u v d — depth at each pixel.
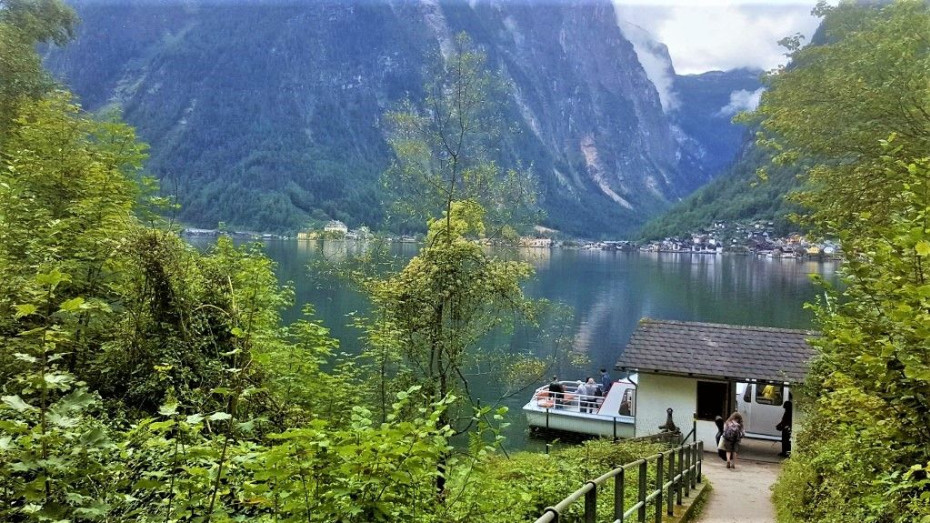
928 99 11.41
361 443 3.96
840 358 5.24
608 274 104.81
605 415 24.84
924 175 4.74
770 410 22.34
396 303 11.97
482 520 5.17
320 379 11.19
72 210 9.48
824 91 14.06
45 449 3.15
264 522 4.45
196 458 4.09
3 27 15.31
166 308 9.05
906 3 12.29
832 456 8.05
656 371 20.86
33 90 15.95
